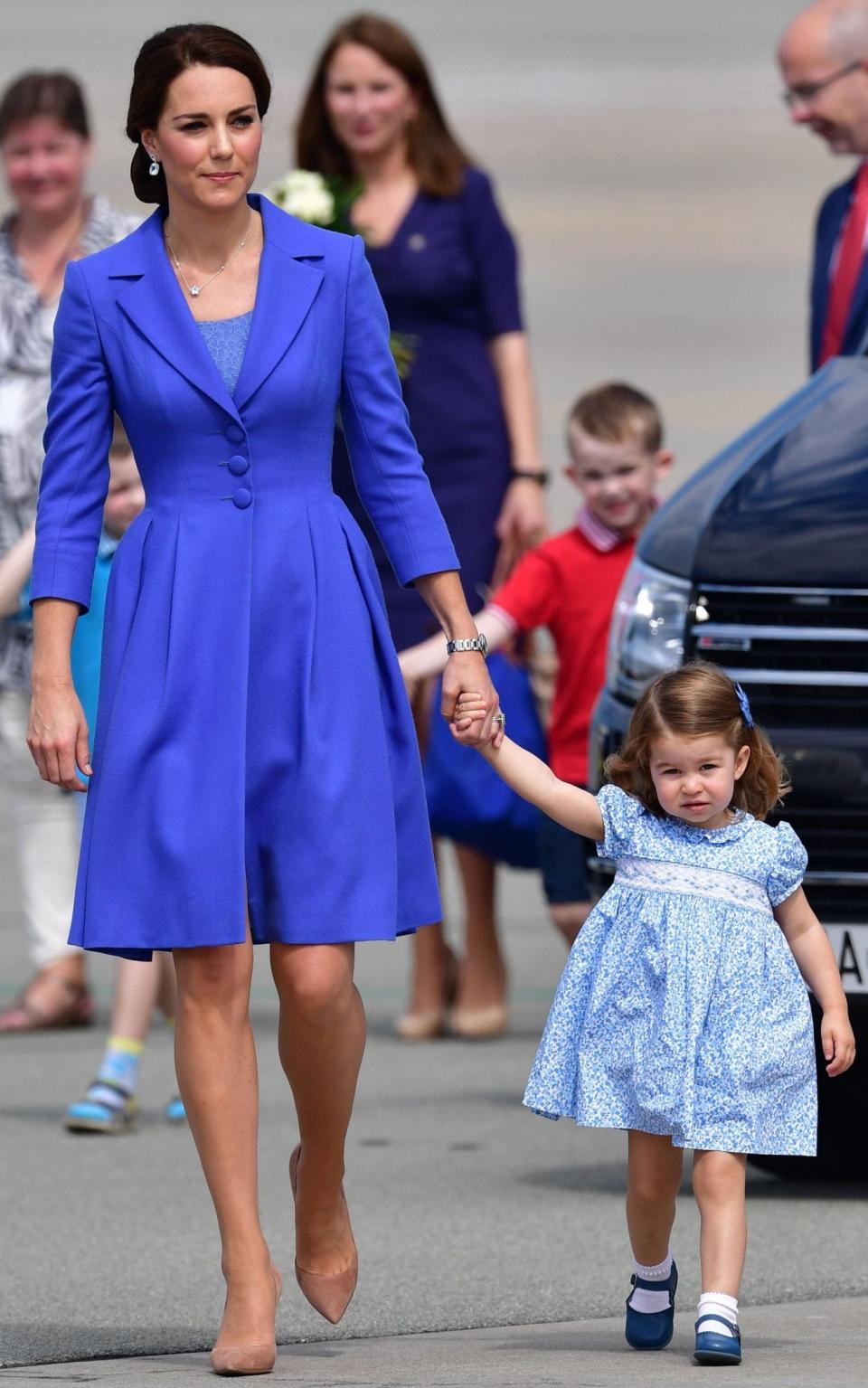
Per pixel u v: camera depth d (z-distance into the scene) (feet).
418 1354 49.90
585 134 299.38
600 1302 55.57
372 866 49.11
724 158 292.61
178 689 48.91
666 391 219.61
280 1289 51.42
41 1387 46.80
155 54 49.62
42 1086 86.53
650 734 49.96
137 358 49.73
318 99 96.12
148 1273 59.21
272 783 49.03
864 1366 47.37
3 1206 67.36
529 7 354.13
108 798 48.98
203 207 49.57
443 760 92.94
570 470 85.20
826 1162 68.49
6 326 90.68
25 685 95.04
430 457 95.20
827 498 65.26
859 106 83.87
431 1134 77.51
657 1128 49.32
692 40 335.67
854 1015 62.34
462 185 95.30
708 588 64.54
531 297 252.21
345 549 49.98
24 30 319.06
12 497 90.79
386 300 95.04
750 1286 56.49
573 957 50.98
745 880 50.29
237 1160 48.83
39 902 97.96
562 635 84.84
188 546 49.32
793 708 63.00
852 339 76.95
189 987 49.03
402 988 108.37
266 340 49.57
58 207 90.53
